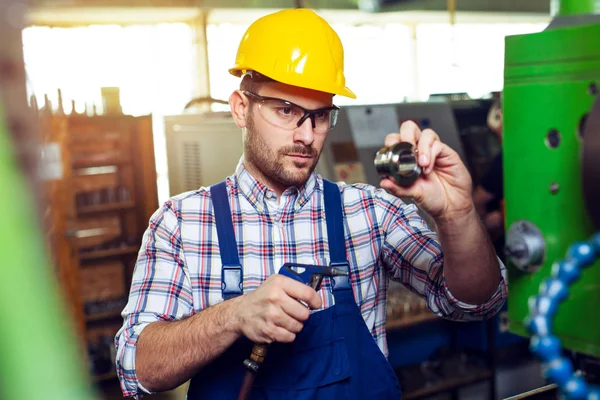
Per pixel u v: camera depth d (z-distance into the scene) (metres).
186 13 7.80
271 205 1.53
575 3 0.88
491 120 3.03
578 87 0.70
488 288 1.32
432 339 3.46
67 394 0.19
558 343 0.49
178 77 8.16
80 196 5.27
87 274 5.23
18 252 0.19
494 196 2.69
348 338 1.42
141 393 1.41
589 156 0.60
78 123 5.22
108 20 7.50
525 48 0.75
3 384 0.19
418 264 1.52
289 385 1.38
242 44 1.52
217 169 2.70
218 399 1.39
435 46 10.00
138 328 1.40
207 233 1.51
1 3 0.19
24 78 0.20
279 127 1.43
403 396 3.17
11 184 0.19
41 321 0.19
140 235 5.47
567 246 0.73
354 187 1.65
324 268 1.23
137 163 5.44
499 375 3.38
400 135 1.06
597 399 0.48
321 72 1.43
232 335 1.24
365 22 9.31
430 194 1.12
